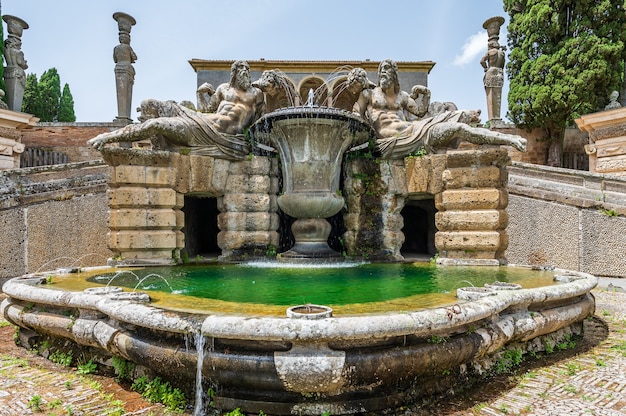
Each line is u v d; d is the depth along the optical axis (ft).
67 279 20.67
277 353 10.93
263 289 17.70
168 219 27.66
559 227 36.14
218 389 11.62
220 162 30.07
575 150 71.10
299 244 29.84
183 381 12.26
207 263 28.99
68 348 16.11
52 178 39.70
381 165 31.12
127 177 26.91
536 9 68.03
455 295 15.56
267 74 32.71
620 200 35.58
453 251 28.60
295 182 29.09
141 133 27.04
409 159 30.73
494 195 27.22
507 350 15.39
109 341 13.56
